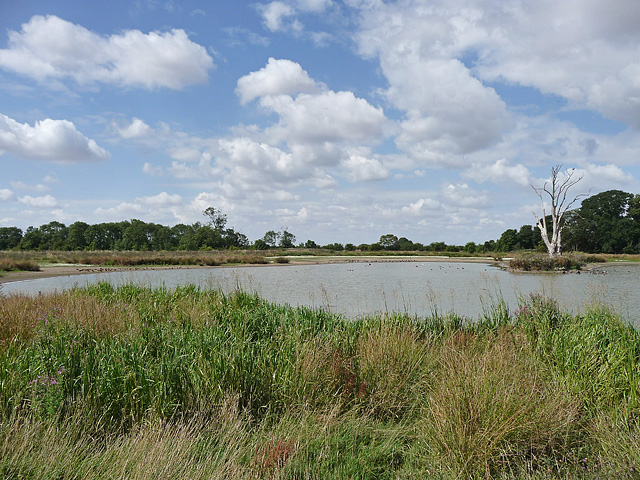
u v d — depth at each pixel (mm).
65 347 4582
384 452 3344
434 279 22641
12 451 2734
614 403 3666
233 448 3158
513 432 3109
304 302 13430
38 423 3129
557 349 4605
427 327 6922
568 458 3098
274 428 3658
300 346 4871
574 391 3910
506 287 17969
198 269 33469
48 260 39812
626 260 46844
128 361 4199
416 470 3090
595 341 4531
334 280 22234
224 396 3846
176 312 7957
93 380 3893
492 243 78938
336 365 4508
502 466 2988
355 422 3799
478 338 6004
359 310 11547
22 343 5180
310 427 3678
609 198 73500
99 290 11031
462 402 3289
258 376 4242
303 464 3031
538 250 64375
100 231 102375
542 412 3250
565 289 15133
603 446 3072
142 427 3309
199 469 2773
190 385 4000
